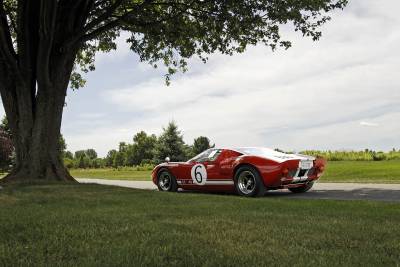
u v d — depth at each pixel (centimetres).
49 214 614
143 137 5381
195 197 856
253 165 988
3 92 1318
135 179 2102
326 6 1338
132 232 488
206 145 4403
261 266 357
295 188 1119
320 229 497
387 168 1848
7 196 844
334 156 3016
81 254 402
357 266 354
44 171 1259
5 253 405
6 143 3966
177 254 393
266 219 567
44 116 1274
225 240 446
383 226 511
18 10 1307
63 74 1322
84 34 1366
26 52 1290
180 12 1424
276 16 1335
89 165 6175
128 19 1398
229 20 1401
